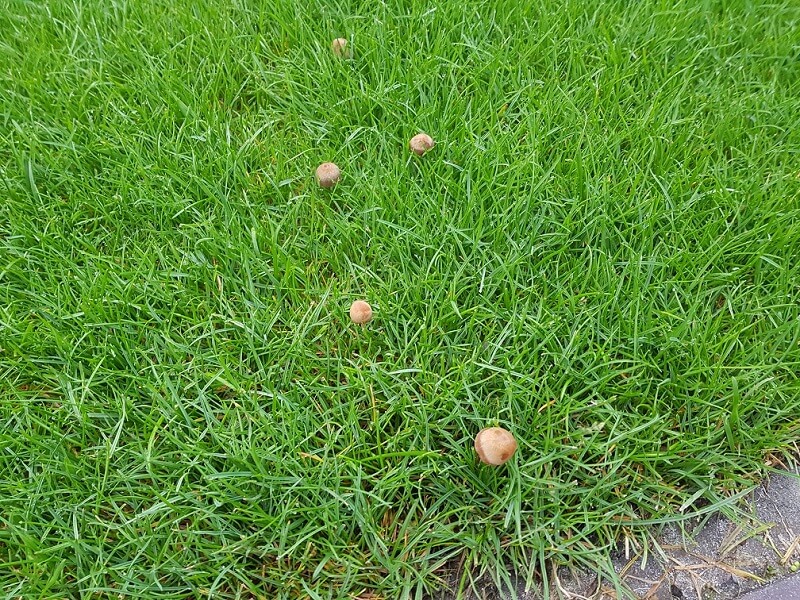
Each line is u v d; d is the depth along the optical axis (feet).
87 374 1.47
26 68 2.01
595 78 1.95
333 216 1.70
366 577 1.26
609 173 1.74
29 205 1.72
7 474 1.35
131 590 1.23
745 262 1.62
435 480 1.34
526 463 1.31
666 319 1.50
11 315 1.50
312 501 1.30
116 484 1.34
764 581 1.26
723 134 1.83
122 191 1.71
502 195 1.69
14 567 1.27
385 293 1.54
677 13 2.06
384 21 2.05
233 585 1.26
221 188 1.75
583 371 1.42
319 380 1.45
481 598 1.25
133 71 2.02
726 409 1.40
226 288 1.59
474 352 1.44
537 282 1.57
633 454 1.34
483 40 2.03
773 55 2.00
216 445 1.36
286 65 1.99
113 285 1.55
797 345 1.48
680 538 1.31
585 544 1.30
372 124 1.89
